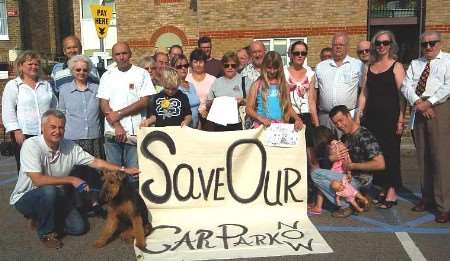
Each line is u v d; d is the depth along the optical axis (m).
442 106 4.77
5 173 7.77
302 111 5.77
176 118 5.13
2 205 5.88
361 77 5.56
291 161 5.15
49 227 4.41
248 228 4.80
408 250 4.25
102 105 5.21
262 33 12.35
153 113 5.19
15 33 22.09
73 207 4.71
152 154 5.03
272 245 4.38
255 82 5.30
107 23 8.23
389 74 5.21
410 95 4.90
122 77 5.23
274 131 5.12
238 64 5.95
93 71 5.63
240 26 12.45
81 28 17.16
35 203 4.34
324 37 11.95
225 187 5.12
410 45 12.13
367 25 11.65
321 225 4.95
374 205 5.59
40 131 5.10
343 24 11.80
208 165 5.09
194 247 4.34
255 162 5.14
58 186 4.50
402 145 8.84
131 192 4.28
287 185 5.16
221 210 5.10
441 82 4.76
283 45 12.31
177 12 15.08
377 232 4.73
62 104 5.23
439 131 4.80
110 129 5.23
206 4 12.55
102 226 4.96
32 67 5.02
